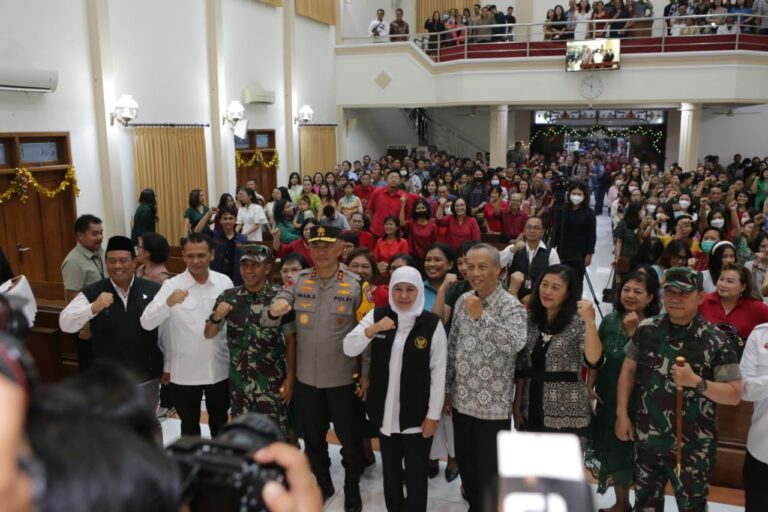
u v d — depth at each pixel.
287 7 12.07
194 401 3.37
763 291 4.43
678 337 2.50
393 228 5.76
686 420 2.50
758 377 2.40
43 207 6.99
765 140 16.59
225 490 0.66
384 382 2.88
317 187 10.15
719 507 3.17
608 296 6.43
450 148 18.69
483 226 7.64
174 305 3.11
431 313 2.89
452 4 17.31
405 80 13.73
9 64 6.36
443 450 3.41
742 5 12.70
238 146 10.91
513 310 2.73
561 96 12.63
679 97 12.12
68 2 7.11
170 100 9.05
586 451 3.10
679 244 4.74
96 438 0.46
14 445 0.41
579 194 5.90
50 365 4.13
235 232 6.00
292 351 3.23
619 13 13.71
